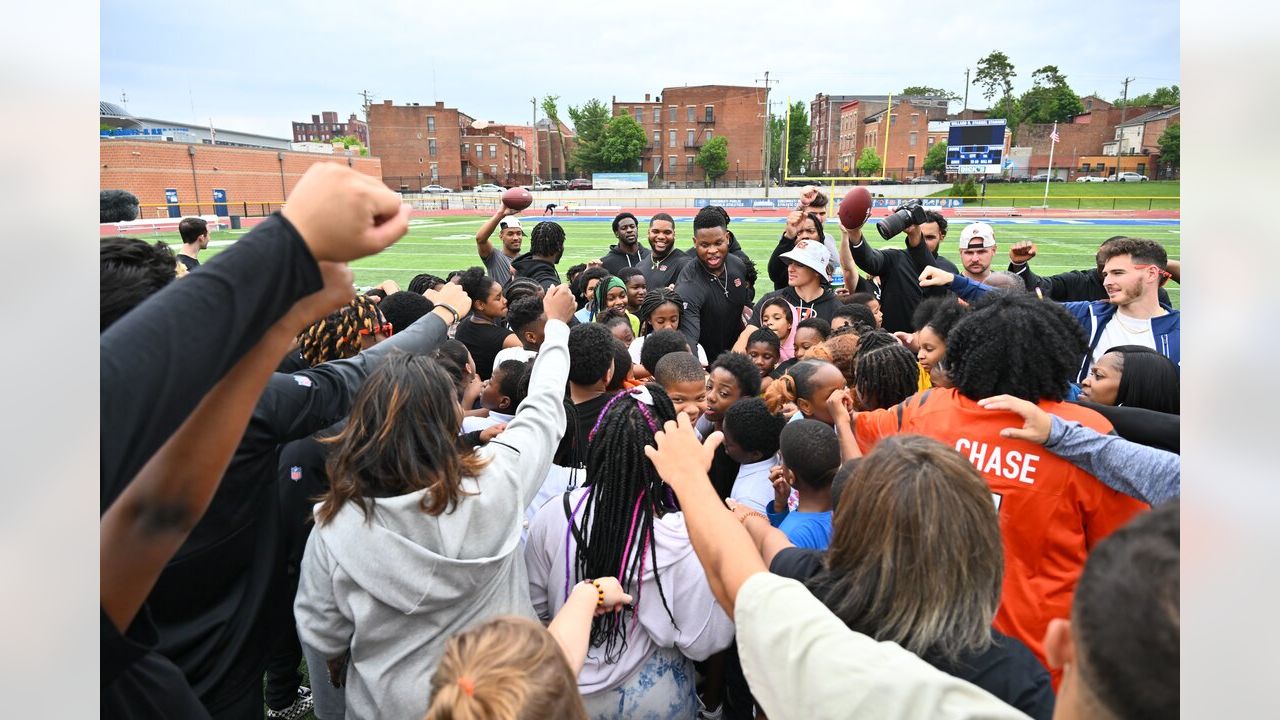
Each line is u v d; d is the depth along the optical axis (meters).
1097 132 72.38
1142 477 1.75
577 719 1.21
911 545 1.22
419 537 1.68
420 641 1.72
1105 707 0.76
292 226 0.71
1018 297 2.09
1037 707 1.17
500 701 1.12
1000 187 59.56
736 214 41.69
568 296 2.42
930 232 5.74
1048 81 76.94
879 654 1.02
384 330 2.69
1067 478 1.85
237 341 0.72
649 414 2.03
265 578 1.91
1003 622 1.89
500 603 1.84
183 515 0.91
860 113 91.88
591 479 2.02
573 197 55.25
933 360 2.89
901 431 2.21
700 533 1.30
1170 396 2.43
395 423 1.65
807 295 5.15
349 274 0.82
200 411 0.84
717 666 2.57
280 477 2.32
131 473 0.70
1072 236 27.34
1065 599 1.85
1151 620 0.72
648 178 81.12
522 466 1.88
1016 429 1.90
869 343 3.24
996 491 1.91
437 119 75.56
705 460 1.41
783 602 1.12
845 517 1.33
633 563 1.92
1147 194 52.19
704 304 5.18
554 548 2.07
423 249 24.11
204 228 6.24
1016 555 1.89
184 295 0.69
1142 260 3.51
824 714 1.01
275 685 2.80
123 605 0.93
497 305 4.70
